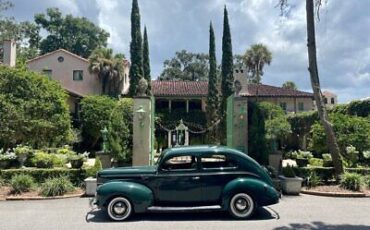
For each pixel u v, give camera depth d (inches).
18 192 460.1
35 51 2213.3
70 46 2332.7
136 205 329.1
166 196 335.3
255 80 2096.5
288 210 368.8
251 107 571.5
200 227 301.6
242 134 552.1
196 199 334.6
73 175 502.9
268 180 338.6
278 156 538.3
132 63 1440.7
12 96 719.7
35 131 736.3
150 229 297.0
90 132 1232.2
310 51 531.2
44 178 501.7
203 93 1525.6
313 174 497.0
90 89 1571.1
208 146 355.3
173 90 1561.3
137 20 1461.6
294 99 1540.4
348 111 935.0
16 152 685.3
